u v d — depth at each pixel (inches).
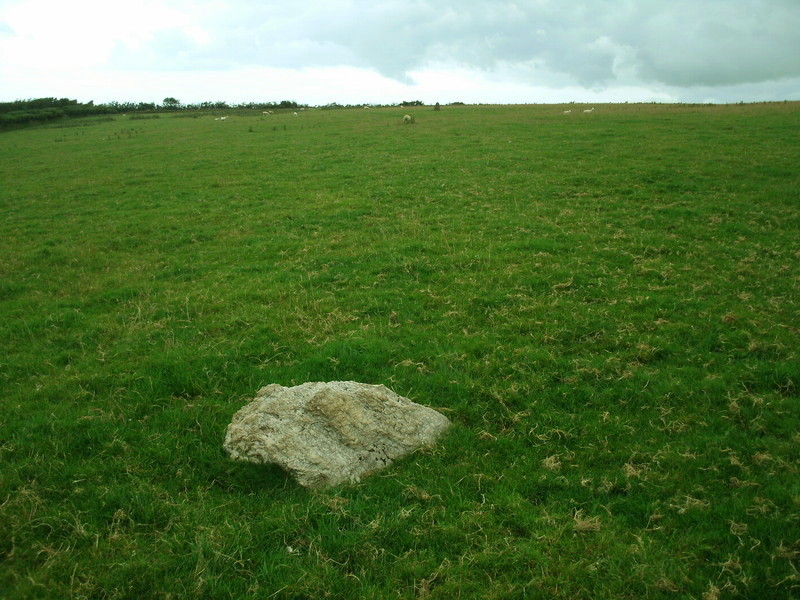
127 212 855.7
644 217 664.4
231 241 663.1
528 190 829.2
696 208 692.7
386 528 208.8
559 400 301.0
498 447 263.7
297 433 247.6
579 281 472.1
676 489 229.1
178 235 709.9
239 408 295.9
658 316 404.2
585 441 266.1
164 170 1217.4
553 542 201.8
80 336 406.6
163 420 287.3
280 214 776.3
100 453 258.5
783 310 401.4
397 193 855.7
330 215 749.3
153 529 213.0
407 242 601.0
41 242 711.1
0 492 229.3
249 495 230.8
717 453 250.8
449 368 334.3
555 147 1200.2
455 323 401.7
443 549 203.2
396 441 257.8
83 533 207.5
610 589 181.3
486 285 469.7
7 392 328.5
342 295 466.9
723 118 1517.0
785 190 756.0
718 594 176.1
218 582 186.9
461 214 712.4
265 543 205.6
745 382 309.1
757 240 571.5
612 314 406.0
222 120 2402.8
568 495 229.5
